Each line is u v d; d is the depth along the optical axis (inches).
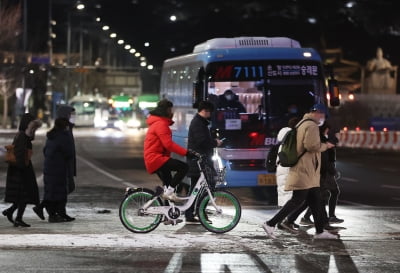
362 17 5103.3
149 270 503.2
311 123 603.5
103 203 892.0
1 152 1957.4
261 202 955.3
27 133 676.1
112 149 2206.0
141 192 642.8
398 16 5022.1
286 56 957.8
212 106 715.4
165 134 636.7
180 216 705.6
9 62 3777.1
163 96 1267.2
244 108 944.9
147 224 645.9
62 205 716.0
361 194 1033.5
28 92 3656.5
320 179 652.1
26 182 681.0
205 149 711.7
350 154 2018.9
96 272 495.8
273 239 620.1
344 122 2876.5
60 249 572.7
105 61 7613.2
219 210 651.5
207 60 942.4
